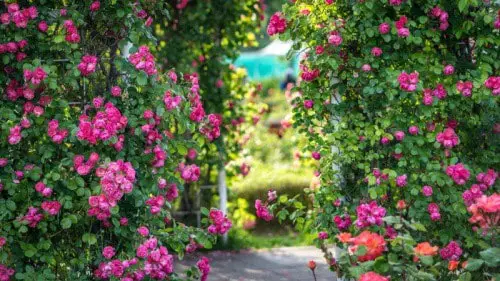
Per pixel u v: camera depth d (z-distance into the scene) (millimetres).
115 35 6004
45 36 5805
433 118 6348
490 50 6316
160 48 9930
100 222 5941
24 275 5656
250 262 9297
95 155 5570
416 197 6223
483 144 6383
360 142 6305
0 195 5766
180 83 6336
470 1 5961
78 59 5758
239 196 11539
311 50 6305
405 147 6207
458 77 6258
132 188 5621
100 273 5773
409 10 6094
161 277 5680
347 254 4930
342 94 6371
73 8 5801
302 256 9578
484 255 4770
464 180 5996
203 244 6105
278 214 6707
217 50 10016
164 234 6117
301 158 10562
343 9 6359
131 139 5902
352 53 6414
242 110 10344
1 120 5633
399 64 6320
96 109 5914
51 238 5879
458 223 6176
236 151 10445
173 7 9922
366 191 6371
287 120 10844
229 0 9977
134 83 5977
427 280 4695
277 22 6359
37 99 5754
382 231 5344
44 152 5668
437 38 6137
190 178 6316
